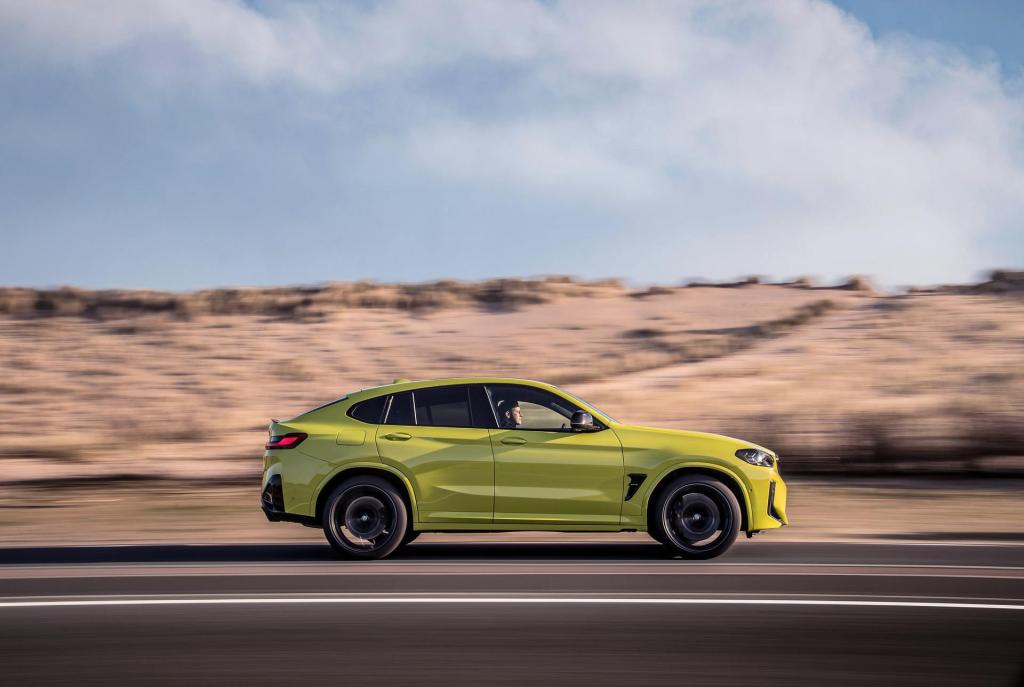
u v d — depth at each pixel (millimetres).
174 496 17438
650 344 47719
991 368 34969
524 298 57719
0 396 39062
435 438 10078
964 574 9328
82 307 58031
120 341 50906
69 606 7906
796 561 10102
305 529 13398
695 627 7160
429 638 6859
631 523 10000
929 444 21547
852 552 10766
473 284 61312
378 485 10039
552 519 9969
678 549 10031
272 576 9266
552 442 10047
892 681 5879
